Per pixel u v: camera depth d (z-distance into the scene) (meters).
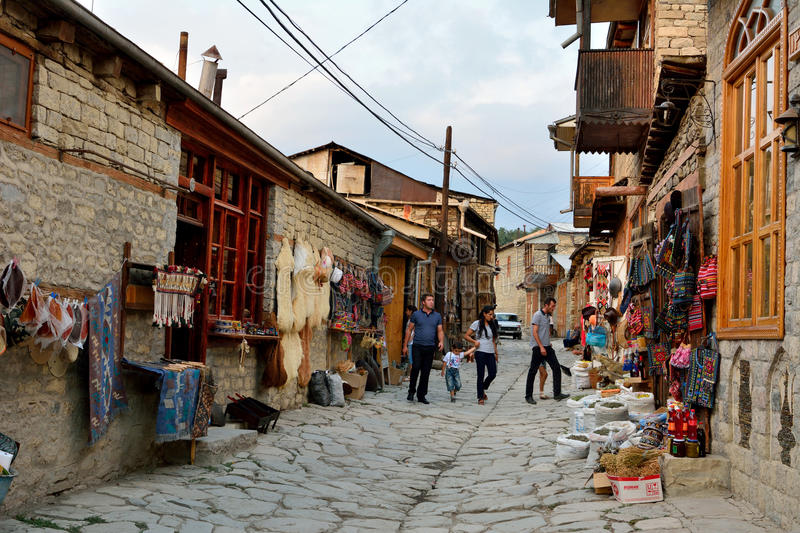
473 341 13.20
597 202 15.98
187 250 8.31
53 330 4.99
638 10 14.78
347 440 8.96
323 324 12.31
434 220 27.19
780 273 5.02
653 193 10.35
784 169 5.06
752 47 5.70
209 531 5.12
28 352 5.13
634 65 11.96
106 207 6.07
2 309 4.71
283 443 8.29
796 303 4.74
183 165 8.00
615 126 12.08
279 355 9.88
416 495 6.88
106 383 5.90
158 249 6.95
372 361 14.66
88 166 5.83
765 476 5.16
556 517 5.64
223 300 9.25
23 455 5.12
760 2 5.82
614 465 6.11
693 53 10.82
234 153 8.77
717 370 6.19
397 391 14.55
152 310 6.79
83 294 5.74
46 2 4.98
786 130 4.82
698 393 6.34
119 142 6.29
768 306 5.36
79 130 5.72
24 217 5.08
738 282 6.02
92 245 5.88
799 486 4.60
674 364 7.03
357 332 13.98
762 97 5.64
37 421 5.25
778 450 4.96
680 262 7.25
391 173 27.81
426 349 12.77
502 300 56.41
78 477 5.76
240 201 9.52
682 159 7.67
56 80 5.43
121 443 6.35
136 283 6.55
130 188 6.45
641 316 9.66
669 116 8.37
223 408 8.62
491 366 13.14
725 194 6.27
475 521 5.82
